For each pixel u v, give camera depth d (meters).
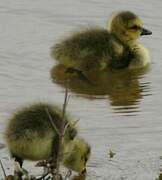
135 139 12.70
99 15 19.58
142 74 16.59
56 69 16.56
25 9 19.95
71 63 16.83
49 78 15.91
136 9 19.97
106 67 17.00
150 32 17.94
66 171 11.71
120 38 17.62
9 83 15.44
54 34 18.30
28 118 11.41
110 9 19.97
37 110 11.60
